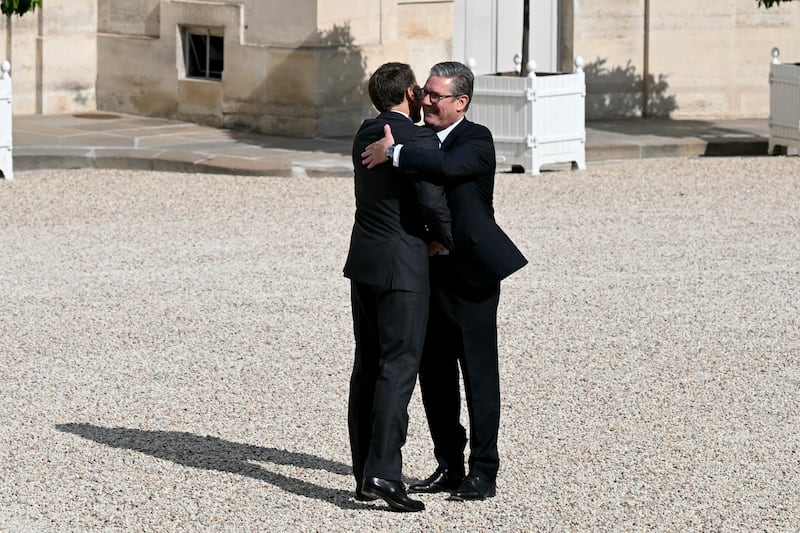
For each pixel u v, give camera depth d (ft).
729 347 37.91
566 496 27.22
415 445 30.53
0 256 47.91
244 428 31.19
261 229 52.60
